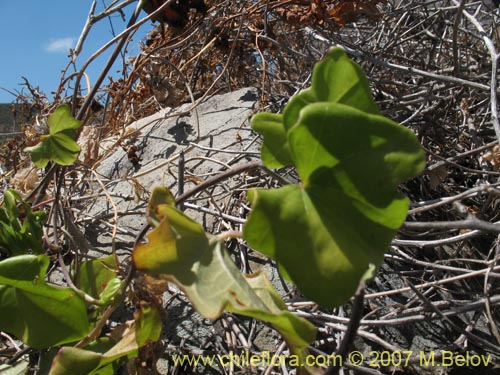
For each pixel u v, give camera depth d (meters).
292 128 0.14
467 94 0.44
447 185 0.43
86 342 0.23
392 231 0.15
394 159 0.14
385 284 0.35
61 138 0.33
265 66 0.50
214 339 0.31
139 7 0.42
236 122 0.49
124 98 0.53
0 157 0.54
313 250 0.14
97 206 0.43
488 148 0.36
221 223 0.37
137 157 0.47
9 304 0.22
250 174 0.41
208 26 0.54
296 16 0.43
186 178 0.39
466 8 0.52
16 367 0.28
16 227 0.30
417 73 0.36
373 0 0.41
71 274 0.32
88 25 0.41
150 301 0.22
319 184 0.15
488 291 0.27
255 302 0.16
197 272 0.16
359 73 0.16
